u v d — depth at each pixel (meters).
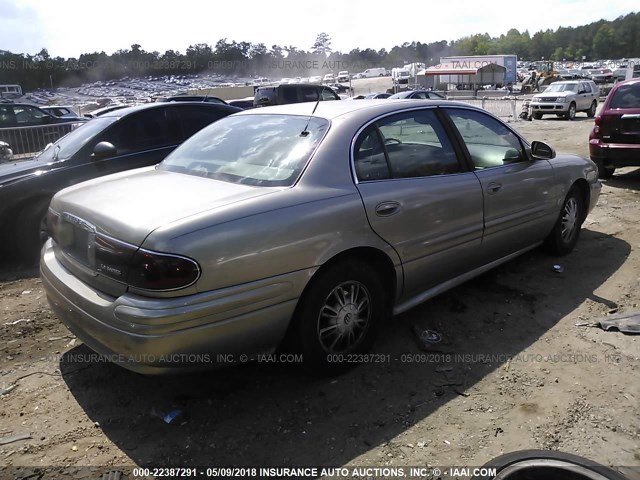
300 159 3.05
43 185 5.32
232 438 2.65
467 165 3.80
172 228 2.44
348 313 3.07
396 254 3.24
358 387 3.04
